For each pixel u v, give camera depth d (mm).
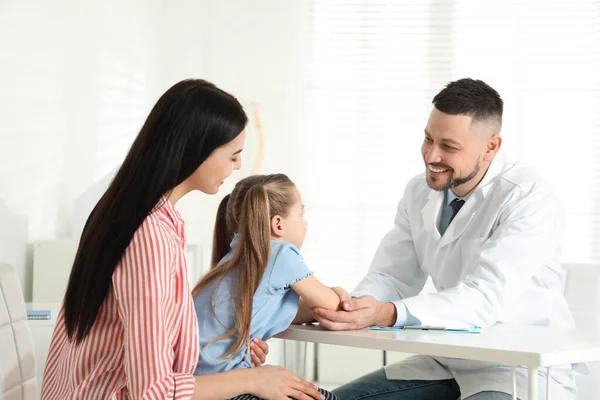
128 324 1342
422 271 2244
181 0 4141
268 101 4230
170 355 1376
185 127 1413
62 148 2955
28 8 2689
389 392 2023
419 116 4199
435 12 4191
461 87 1960
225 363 1583
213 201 4129
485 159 2010
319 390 1671
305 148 4223
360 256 4211
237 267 1656
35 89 2746
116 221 1375
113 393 1354
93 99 3213
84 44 3121
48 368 1545
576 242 4074
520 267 1854
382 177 4215
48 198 2854
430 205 2094
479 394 1809
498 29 4152
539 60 4129
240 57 4230
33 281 2711
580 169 4094
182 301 1429
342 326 1678
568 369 1875
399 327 1730
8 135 2568
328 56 4238
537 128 4121
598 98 4094
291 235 1773
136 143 1419
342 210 4230
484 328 1758
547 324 1975
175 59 4133
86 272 1378
